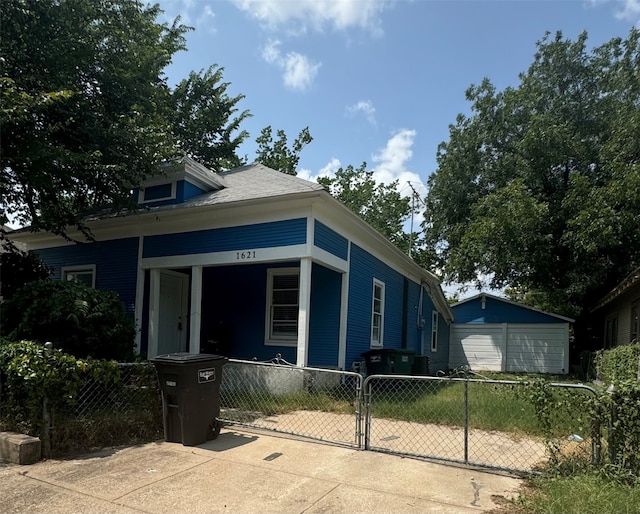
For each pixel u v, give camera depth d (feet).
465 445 15.69
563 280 62.95
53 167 27.53
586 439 14.98
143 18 36.04
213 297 41.11
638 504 11.31
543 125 63.16
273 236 30.45
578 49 68.08
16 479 13.41
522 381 15.33
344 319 34.81
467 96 74.59
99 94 31.78
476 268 67.77
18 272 30.83
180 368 17.35
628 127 54.65
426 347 61.77
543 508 11.48
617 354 33.91
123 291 36.22
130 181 31.37
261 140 95.71
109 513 11.19
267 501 12.12
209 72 68.54
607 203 52.80
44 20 26.78
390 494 12.80
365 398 18.19
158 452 16.44
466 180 73.56
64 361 16.22
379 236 39.19
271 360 36.65
